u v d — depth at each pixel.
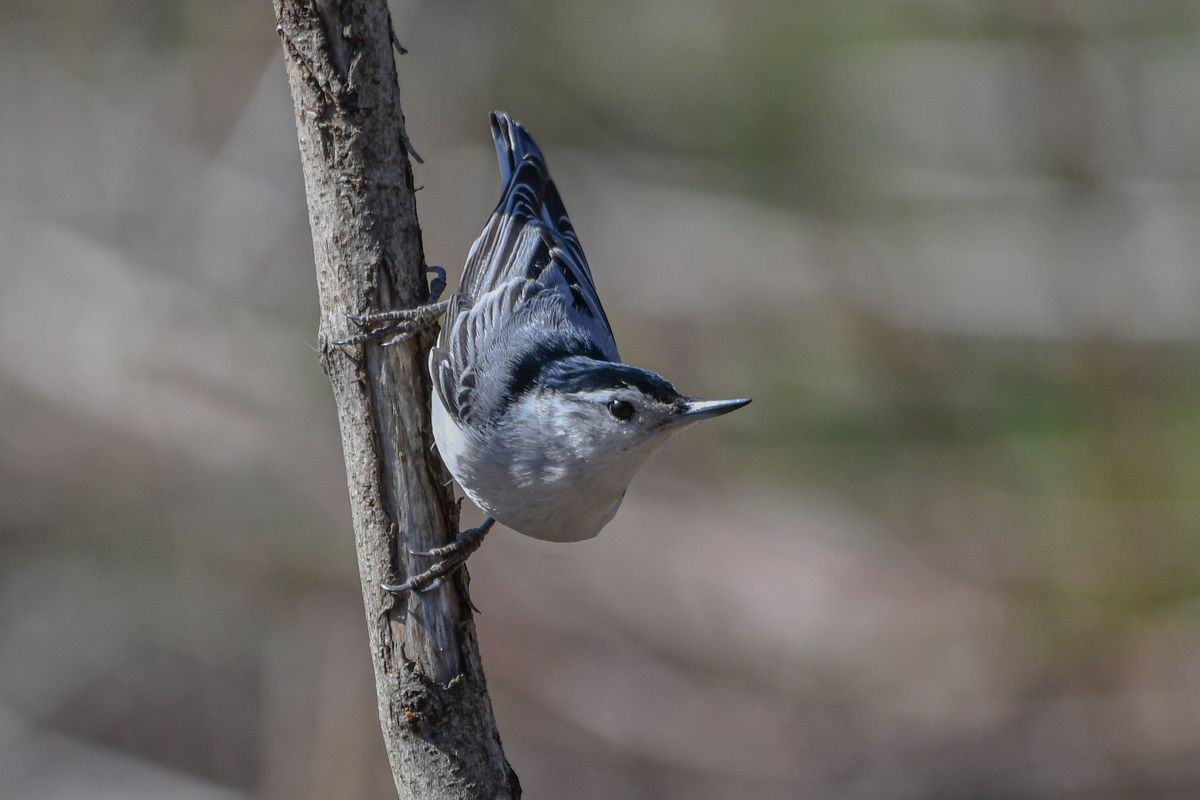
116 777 10.91
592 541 13.05
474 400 6.21
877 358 14.46
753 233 15.60
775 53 16.70
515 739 11.73
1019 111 15.55
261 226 14.37
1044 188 15.27
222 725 11.24
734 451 14.21
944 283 14.91
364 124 5.60
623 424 6.24
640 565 13.00
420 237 5.81
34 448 12.85
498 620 12.35
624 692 12.07
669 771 11.53
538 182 7.64
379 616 5.62
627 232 15.67
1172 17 15.40
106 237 14.34
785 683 12.30
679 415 6.23
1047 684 12.19
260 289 14.10
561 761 11.62
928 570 13.09
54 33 15.10
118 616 11.91
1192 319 14.27
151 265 14.15
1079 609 12.67
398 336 5.67
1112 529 13.03
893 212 15.67
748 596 12.82
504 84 15.90
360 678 11.14
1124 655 12.30
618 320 14.88
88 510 12.57
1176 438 13.57
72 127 14.80
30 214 14.39
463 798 5.54
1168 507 13.12
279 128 14.58
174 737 11.20
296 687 11.23
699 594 12.84
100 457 12.87
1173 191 14.97
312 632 11.66
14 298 13.64
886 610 12.73
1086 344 14.23
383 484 5.66
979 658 12.30
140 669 11.61
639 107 16.52
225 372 13.35
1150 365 14.07
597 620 12.53
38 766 10.96
